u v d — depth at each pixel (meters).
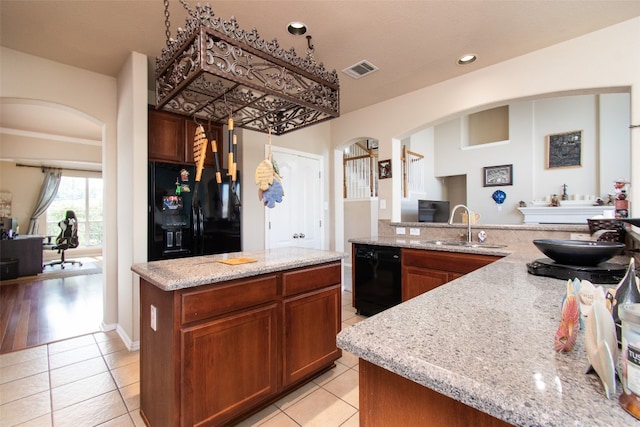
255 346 1.73
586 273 1.28
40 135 5.93
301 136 4.28
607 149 5.36
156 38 2.42
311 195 4.43
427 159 7.32
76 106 2.90
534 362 0.60
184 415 1.44
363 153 6.60
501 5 2.06
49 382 2.13
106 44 2.50
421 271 2.88
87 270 6.02
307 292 2.04
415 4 2.04
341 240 4.82
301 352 2.00
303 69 1.93
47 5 2.01
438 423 0.64
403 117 3.66
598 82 2.38
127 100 2.74
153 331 1.63
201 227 2.98
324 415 1.79
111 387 2.07
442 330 0.77
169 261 1.97
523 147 6.21
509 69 2.80
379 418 0.73
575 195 5.56
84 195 8.15
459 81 3.15
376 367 0.74
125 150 2.81
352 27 2.29
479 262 2.51
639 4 2.06
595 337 0.54
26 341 2.80
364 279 3.36
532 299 1.04
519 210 6.07
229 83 2.85
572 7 2.09
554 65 2.56
